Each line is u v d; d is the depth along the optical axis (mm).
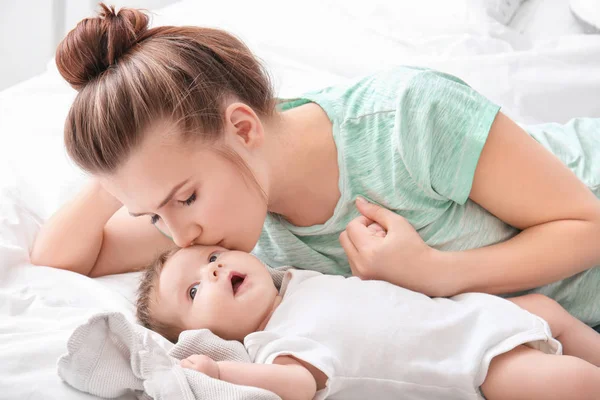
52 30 2598
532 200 1090
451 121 1099
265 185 1073
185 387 856
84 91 998
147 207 1006
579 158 1280
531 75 1715
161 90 963
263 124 1081
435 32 1945
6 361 924
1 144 1549
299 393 921
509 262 1091
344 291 1049
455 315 1029
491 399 995
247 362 983
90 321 880
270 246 1257
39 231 1297
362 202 1138
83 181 1413
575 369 949
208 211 1018
